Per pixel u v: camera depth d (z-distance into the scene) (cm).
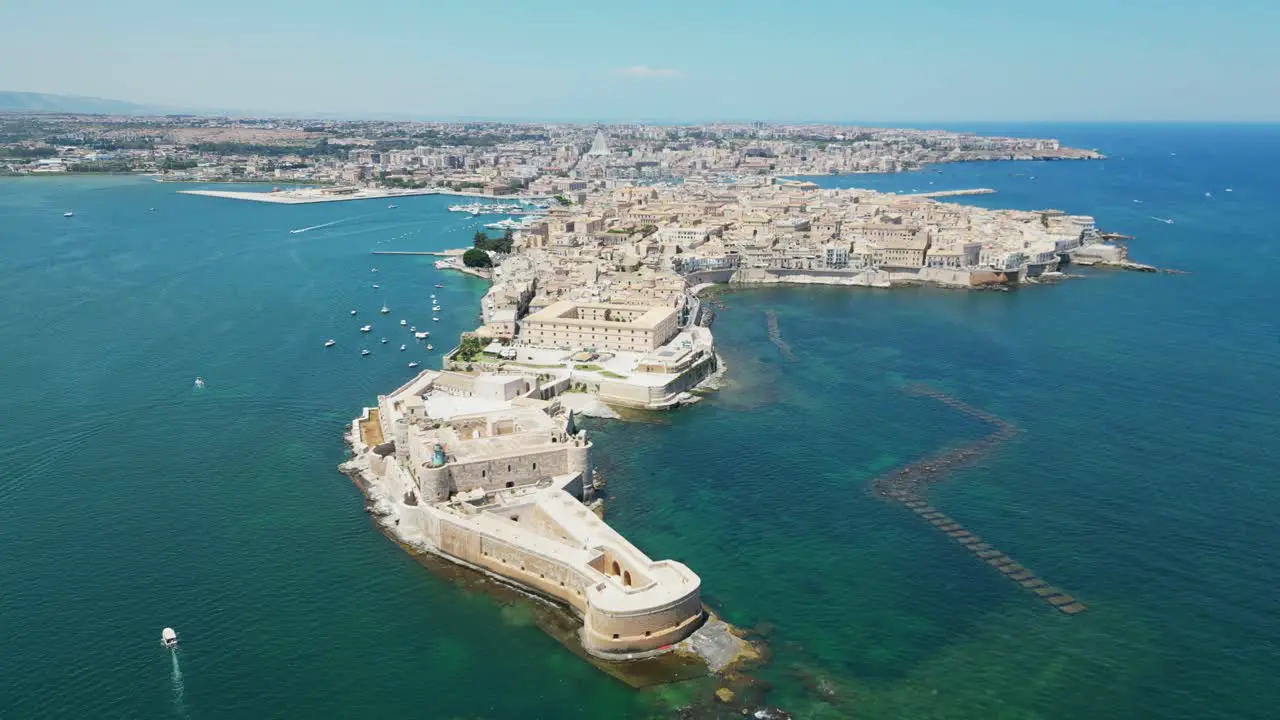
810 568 16662
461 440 19575
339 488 19738
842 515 18762
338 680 13450
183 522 18062
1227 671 13788
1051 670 13800
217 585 15825
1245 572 16538
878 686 13400
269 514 18475
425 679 13525
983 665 13900
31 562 16412
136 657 13850
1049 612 15288
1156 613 15250
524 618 15150
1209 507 19075
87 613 14888
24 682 13188
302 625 14775
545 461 19088
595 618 14125
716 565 16775
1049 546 17475
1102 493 19762
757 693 13238
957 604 15500
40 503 18788
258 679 13425
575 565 15288
